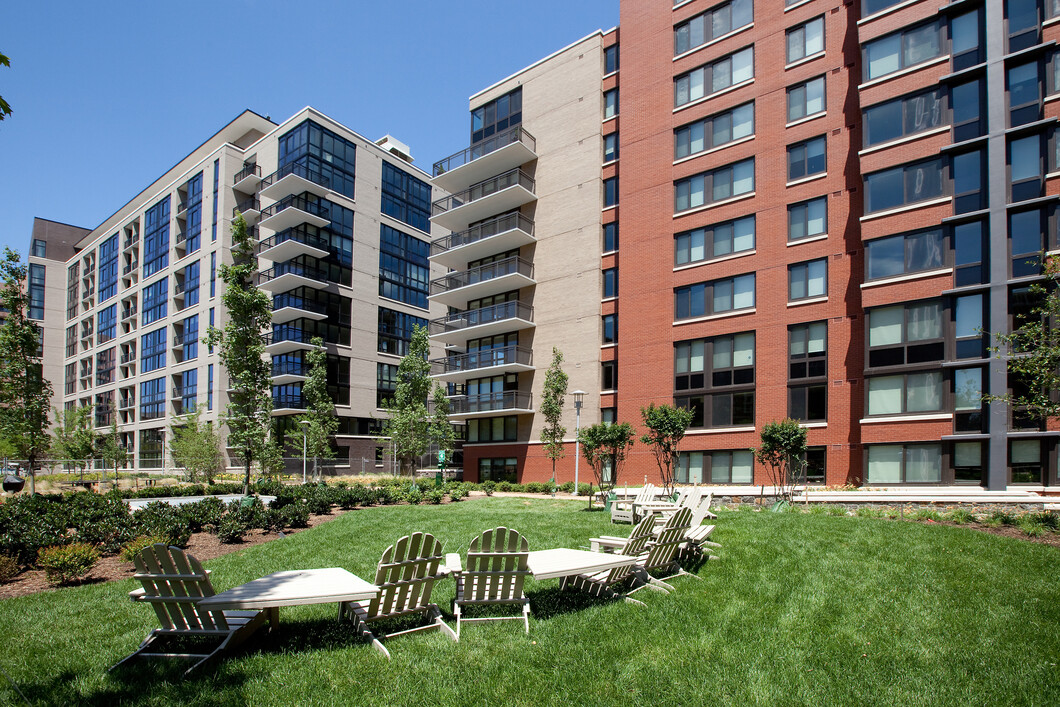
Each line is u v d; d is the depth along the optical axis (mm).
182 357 51594
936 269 18906
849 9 22672
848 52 22484
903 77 20375
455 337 35406
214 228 48344
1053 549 8633
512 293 33188
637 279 26766
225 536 11500
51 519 10742
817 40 23391
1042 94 17594
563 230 31219
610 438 18734
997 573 7176
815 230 22453
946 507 15727
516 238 32125
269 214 44844
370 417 46531
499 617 5645
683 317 25297
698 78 26234
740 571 7480
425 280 53375
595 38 31266
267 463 26203
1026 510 14773
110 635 5535
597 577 6512
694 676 4344
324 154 45625
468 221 36156
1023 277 17125
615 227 29391
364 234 48250
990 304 17688
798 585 6785
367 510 17688
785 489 20062
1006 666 4535
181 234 53062
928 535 9828
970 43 19234
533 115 33281
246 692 4148
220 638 5234
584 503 20469
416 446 33781
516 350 31688
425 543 5242
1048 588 6531
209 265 48281
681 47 26906
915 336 19250
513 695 4074
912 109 20156
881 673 4414
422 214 54031
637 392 26047
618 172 28234
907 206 19734
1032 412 12875
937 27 20000
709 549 8828
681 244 25781
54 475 41344
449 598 6547
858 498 17172
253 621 5078
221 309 46094
